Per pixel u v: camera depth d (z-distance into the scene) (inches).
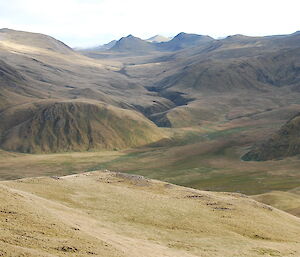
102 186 2731.3
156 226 2001.7
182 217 2187.5
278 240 2064.5
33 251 1109.1
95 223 1831.9
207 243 1825.8
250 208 2583.7
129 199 2438.5
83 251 1242.6
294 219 2593.5
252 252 1765.5
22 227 1355.8
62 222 1537.9
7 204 1567.4
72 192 2465.6
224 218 2273.6
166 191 2827.3
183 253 1603.1
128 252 1374.3
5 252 1043.3
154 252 1507.1
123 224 1945.1
